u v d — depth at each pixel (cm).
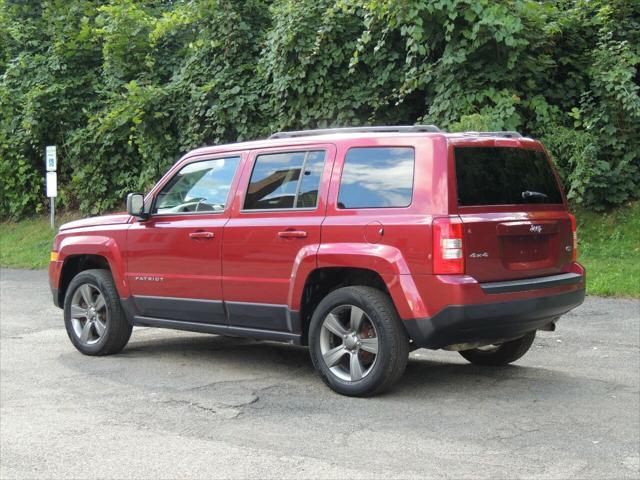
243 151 704
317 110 1516
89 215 2005
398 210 588
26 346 859
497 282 583
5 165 2095
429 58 1375
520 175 624
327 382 623
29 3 2245
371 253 588
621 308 962
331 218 620
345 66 1494
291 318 641
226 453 489
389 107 1480
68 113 2033
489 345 683
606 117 1283
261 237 658
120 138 1862
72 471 464
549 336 838
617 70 1261
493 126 1230
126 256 768
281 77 1528
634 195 1302
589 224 1291
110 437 527
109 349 791
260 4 1730
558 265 638
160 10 2069
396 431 524
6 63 2172
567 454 474
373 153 616
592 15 1425
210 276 696
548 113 1337
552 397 605
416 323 568
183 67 1778
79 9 2081
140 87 1792
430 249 563
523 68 1329
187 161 748
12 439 527
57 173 2119
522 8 1295
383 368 587
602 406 579
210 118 1672
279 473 450
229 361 766
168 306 734
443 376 681
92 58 2069
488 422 541
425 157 586
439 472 446
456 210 570
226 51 1683
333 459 472
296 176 656
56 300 845
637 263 1138
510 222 592
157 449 500
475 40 1279
